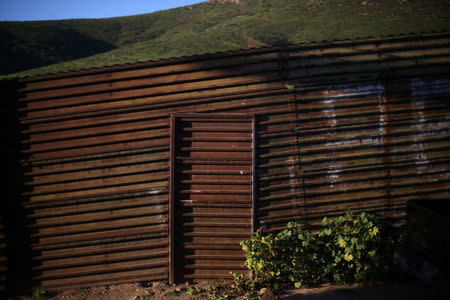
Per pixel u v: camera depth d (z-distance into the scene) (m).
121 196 5.40
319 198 5.40
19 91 5.25
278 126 5.37
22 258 5.36
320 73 5.29
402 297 3.91
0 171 5.25
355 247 4.98
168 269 5.49
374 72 5.27
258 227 5.40
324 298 4.35
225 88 5.35
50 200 5.35
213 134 5.40
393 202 5.40
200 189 5.42
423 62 5.26
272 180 5.39
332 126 5.34
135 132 5.38
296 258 5.04
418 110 5.32
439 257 3.04
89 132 5.35
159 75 5.33
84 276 5.47
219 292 5.16
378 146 5.35
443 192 5.39
